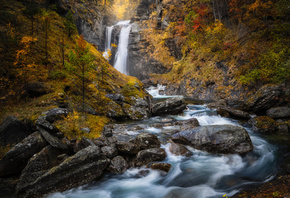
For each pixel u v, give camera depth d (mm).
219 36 24422
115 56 44594
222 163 7098
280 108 11141
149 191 5930
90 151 6500
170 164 6891
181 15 38094
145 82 35094
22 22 14961
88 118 10547
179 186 6012
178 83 28172
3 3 15859
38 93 10859
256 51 17125
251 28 20344
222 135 7664
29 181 5707
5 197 5406
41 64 13078
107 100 13484
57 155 7016
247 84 16984
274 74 14406
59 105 10414
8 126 7359
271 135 9188
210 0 31547
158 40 40156
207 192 5484
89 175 6281
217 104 16000
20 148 6488
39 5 18719
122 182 6375
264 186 5242
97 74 16422
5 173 6238
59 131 7980
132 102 14305
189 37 31234
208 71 22891
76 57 10758
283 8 16906
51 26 17438
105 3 53750
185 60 30344
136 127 10672
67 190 5879
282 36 16375
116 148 7762
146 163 7082
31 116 8477
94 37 38688
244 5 22312
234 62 19703
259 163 6734
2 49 11195
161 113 14219
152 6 48406
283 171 5918
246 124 11070
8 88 10266
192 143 8078
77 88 12891
